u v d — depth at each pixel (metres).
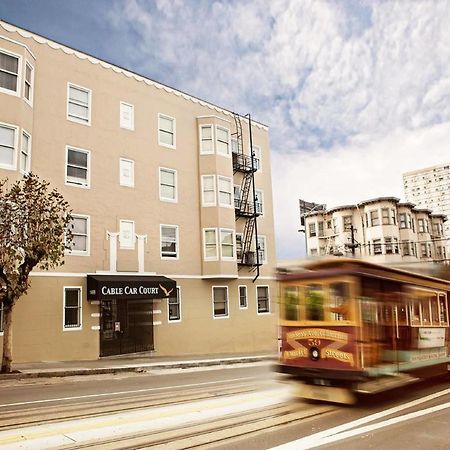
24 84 18.98
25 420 7.96
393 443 6.61
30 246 14.93
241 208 29.03
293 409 8.88
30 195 15.46
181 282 24.52
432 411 8.69
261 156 31.39
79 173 21.33
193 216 25.89
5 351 14.84
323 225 55.62
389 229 48.25
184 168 25.97
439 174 109.25
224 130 27.94
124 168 23.17
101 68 23.05
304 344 9.70
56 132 20.69
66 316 19.70
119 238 22.22
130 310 21.81
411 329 10.87
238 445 6.51
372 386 9.12
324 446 6.46
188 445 6.51
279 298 10.36
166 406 9.17
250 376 14.73
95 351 20.14
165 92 25.89
